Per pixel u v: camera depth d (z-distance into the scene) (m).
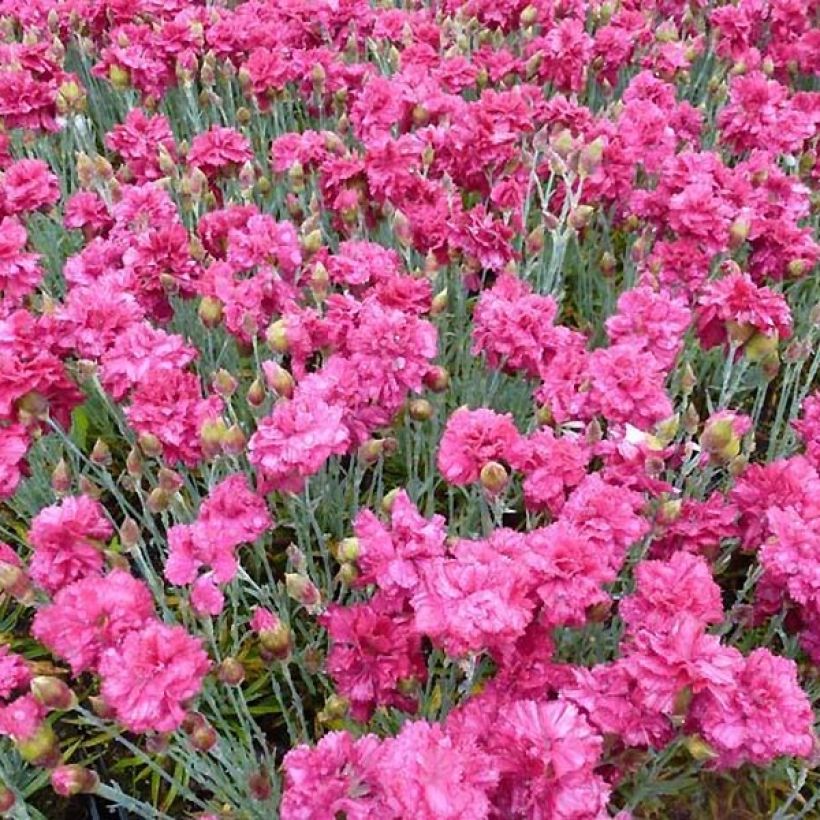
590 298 0.99
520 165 0.88
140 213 0.80
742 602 0.73
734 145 0.97
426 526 0.56
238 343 0.80
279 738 0.72
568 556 0.54
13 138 1.09
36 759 0.54
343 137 1.00
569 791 0.47
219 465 0.76
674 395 0.83
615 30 1.07
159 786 0.69
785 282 0.96
